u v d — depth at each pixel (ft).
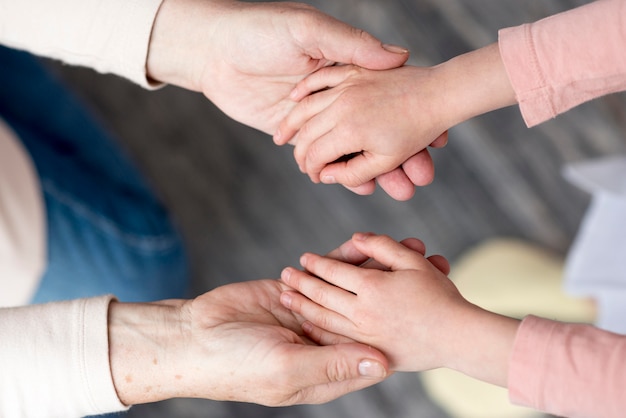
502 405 4.17
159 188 4.57
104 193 3.74
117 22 2.98
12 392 2.74
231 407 4.47
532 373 2.57
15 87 3.77
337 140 2.91
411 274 2.77
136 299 3.73
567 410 2.57
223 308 2.83
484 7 4.44
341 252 2.93
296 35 2.91
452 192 4.44
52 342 2.75
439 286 2.75
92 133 3.87
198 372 2.76
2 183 3.43
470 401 4.21
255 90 3.05
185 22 2.99
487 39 4.42
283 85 3.03
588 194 4.35
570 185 4.37
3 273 3.43
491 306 4.15
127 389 2.78
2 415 2.75
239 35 2.95
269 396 2.76
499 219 4.41
